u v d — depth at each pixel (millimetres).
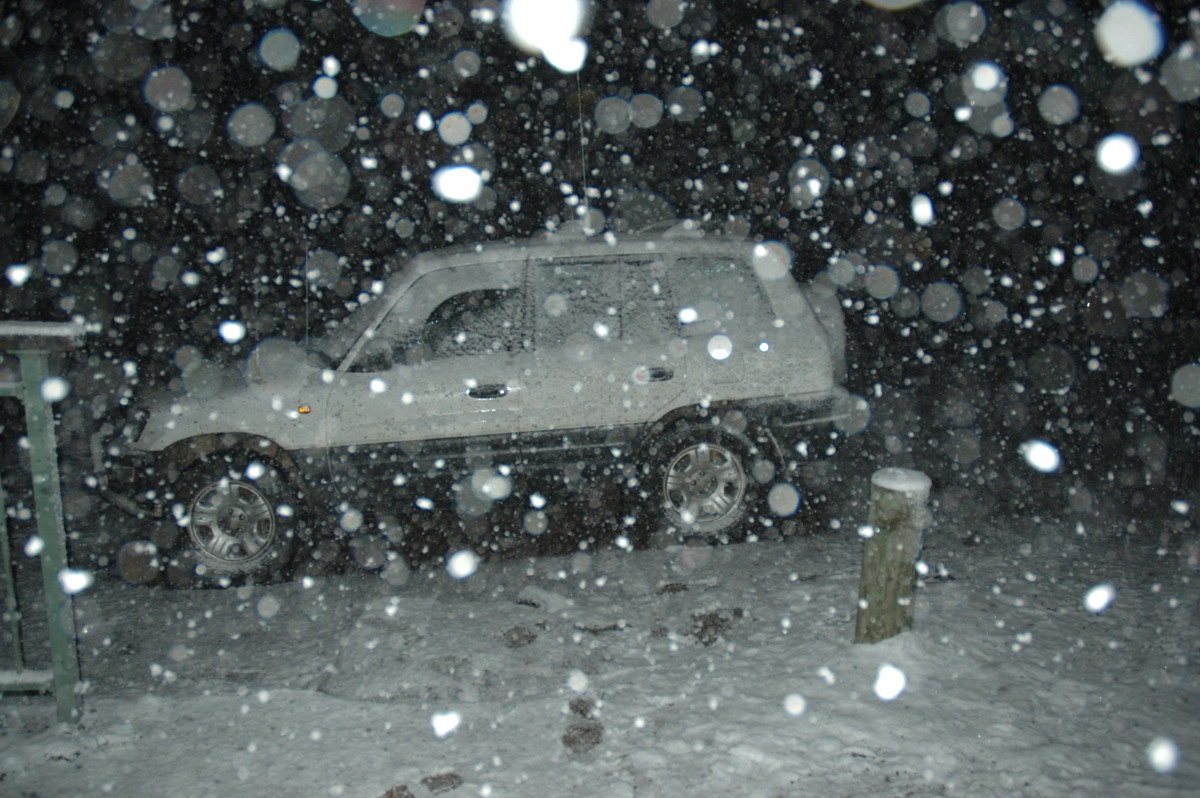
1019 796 2549
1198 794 2533
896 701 3072
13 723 3146
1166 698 3100
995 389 8203
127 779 2811
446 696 3348
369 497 4848
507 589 4457
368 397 4785
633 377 4844
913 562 3363
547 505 4941
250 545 4828
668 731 2982
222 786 2756
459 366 4820
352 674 3578
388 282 5168
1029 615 3848
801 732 2900
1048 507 5582
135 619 4352
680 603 4168
